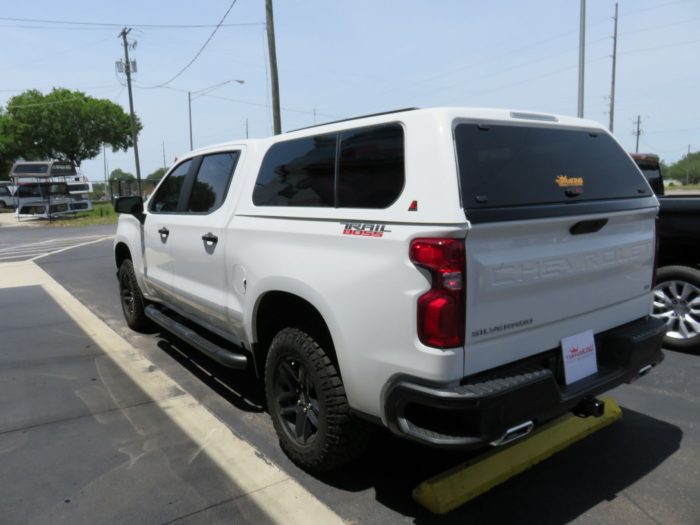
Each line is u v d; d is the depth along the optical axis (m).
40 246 16.72
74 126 52.25
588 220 2.75
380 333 2.53
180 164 4.83
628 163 3.36
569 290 2.78
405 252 2.41
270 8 18.16
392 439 3.60
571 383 2.81
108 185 55.72
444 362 2.32
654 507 2.83
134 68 35.31
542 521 2.73
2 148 49.19
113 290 8.97
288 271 3.04
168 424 3.86
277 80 18.45
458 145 2.45
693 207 4.91
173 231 4.54
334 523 2.74
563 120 3.05
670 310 5.14
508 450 3.16
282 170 3.37
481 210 2.37
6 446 3.55
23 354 5.47
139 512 2.83
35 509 2.87
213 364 5.12
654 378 4.52
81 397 4.35
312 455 3.05
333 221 2.85
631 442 3.49
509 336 2.54
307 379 3.12
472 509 2.84
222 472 3.21
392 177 2.59
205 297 4.07
